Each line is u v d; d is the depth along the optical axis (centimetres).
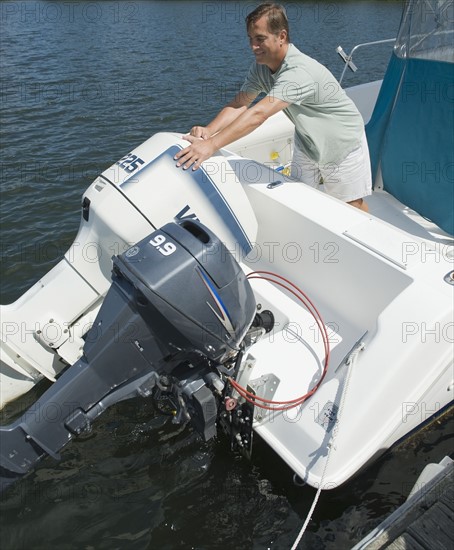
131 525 239
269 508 245
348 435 216
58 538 234
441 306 219
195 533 236
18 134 809
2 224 532
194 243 205
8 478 221
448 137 292
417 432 273
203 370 221
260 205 305
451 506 191
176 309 199
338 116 286
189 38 1647
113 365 209
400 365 216
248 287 221
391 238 257
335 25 1730
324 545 231
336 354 263
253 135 399
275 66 279
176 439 278
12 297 421
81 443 277
